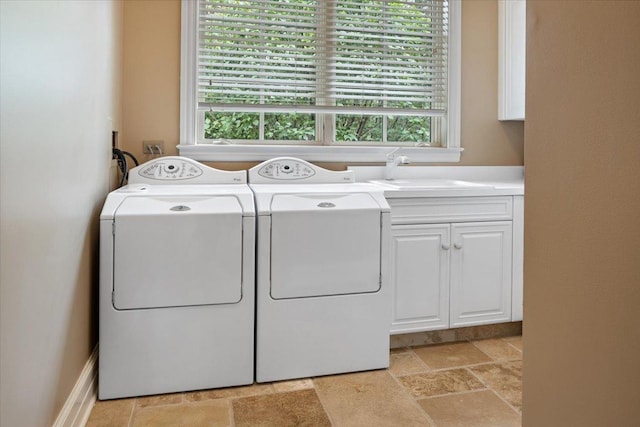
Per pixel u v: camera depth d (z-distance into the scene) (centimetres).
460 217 246
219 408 179
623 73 71
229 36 276
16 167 108
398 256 237
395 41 300
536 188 91
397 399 187
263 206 201
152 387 188
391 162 287
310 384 200
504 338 259
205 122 282
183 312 190
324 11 289
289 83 283
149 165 245
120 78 254
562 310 85
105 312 183
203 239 191
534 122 91
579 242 80
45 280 130
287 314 201
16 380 109
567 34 82
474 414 175
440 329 246
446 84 305
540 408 92
